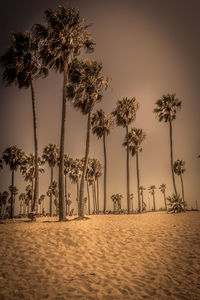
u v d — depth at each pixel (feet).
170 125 85.05
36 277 15.10
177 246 21.95
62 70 51.37
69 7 48.24
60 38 46.32
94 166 142.61
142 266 17.74
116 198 229.04
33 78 53.72
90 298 12.66
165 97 87.45
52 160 134.92
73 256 19.71
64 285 14.20
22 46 50.42
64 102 48.32
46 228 29.35
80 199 51.78
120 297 12.85
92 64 56.03
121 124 94.99
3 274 15.06
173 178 79.51
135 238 25.59
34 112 52.24
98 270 16.97
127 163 90.58
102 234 27.30
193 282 14.58
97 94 55.88
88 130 56.18
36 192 48.55
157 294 13.20
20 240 22.89
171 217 45.01
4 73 50.90
